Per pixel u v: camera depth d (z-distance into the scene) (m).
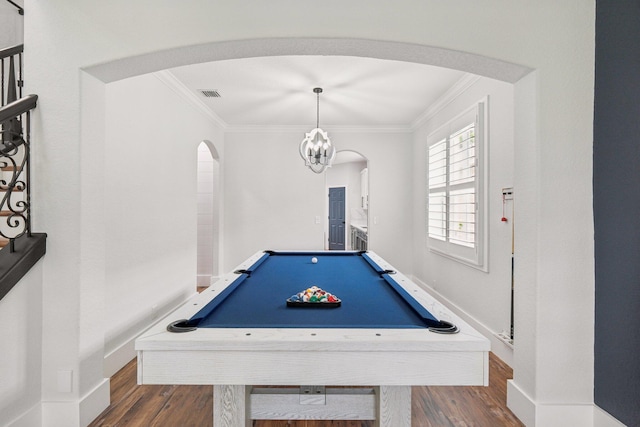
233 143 5.31
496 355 2.81
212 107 4.30
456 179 3.55
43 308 1.83
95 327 1.97
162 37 1.85
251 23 1.85
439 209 4.13
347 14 1.85
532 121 1.89
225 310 1.61
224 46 1.91
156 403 2.10
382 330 1.33
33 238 1.80
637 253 1.61
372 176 5.28
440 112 4.07
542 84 1.86
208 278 5.37
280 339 1.24
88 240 1.91
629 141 1.65
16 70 2.80
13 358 1.71
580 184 1.86
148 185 2.98
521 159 1.99
